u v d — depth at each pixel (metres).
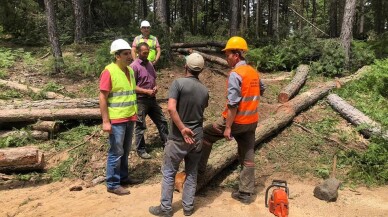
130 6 21.16
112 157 5.24
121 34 14.30
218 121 5.04
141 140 6.38
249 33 24.23
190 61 4.39
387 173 6.07
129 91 5.18
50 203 5.11
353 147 7.14
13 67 11.46
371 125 7.52
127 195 5.31
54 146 6.86
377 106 8.93
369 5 30.36
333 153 6.86
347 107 8.41
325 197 5.28
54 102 7.68
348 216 4.88
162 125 6.50
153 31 12.22
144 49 6.09
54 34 10.97
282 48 12.94
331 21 24.97
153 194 5.32
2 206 5.06
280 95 9.04
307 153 6.84
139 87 6.15
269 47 13.21
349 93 9.66
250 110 4.88
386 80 9.90
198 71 4.44
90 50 14.46
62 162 6.38
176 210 4.80
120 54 5.03
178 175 5.45
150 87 6.23
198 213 4.75
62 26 17.92
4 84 9.17
